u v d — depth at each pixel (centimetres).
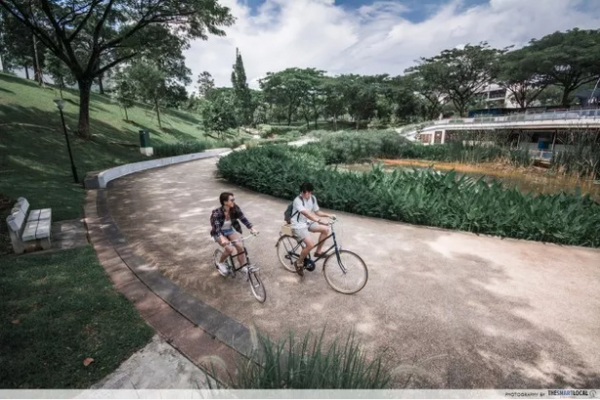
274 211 906
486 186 936
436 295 455
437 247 645
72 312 374
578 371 318
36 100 2367
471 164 2362
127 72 3203
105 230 690
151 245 620
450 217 792
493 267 554
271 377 241
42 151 1479
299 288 467
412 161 2567
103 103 3531
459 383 299
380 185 1004
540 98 6569
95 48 1886
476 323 391
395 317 400
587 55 3244
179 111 5581
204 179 1434
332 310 412
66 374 285
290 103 7281
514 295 461
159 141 2956
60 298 401
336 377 237
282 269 529
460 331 375
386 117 6900
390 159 2700
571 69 3619
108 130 2494
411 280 499
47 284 434
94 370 293
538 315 412
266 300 434
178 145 2403
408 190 904
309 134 3216
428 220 799
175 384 283
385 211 853
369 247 638
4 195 834
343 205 925
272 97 7194
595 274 534
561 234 683
